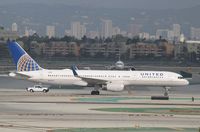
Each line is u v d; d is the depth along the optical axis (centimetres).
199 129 14312
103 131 14150
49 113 18350
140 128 14800
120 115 18038
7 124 15250
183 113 18888
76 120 16425
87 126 15075
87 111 19112
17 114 17950
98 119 16775
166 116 17888
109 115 17975
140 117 17500
